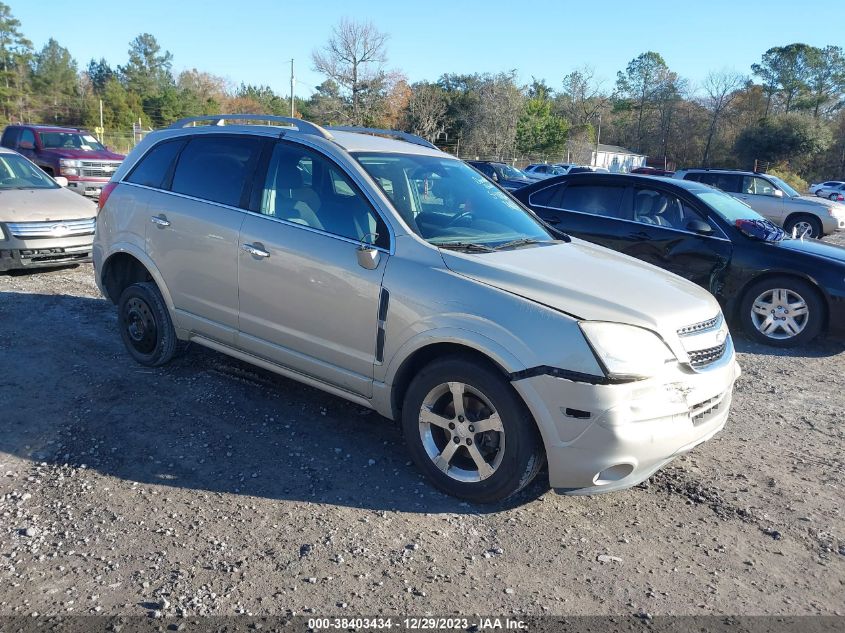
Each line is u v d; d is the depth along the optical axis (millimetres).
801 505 3676
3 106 66125
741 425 4824
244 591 2729
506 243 4047
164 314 4945
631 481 3246
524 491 3668
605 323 3154
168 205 4762
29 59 80938
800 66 88500
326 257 3861
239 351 4508
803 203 17141
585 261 3924
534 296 3295
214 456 3883
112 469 3682
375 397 3779
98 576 2783
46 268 8844
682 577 2986
